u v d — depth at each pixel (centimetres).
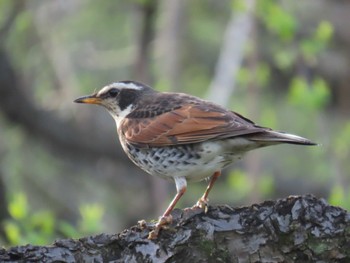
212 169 897
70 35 1845
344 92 1934
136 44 1822
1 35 1748
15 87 1758
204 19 1941
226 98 1664
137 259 800
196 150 891
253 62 1686
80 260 797
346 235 783
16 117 1788
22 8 1758
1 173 1486
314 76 1947
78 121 1833
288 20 1622
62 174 1867
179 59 1812
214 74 1933
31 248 798
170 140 900
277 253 791
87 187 1888
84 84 1831
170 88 1762
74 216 1848
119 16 1870
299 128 1920
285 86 1989
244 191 1672
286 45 1762
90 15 1855
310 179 1934
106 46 1888
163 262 798
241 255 794
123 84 997
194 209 817
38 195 1833
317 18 1884
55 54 1794
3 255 795
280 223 791
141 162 935
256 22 1692
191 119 902
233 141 872
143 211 1888
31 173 1834
